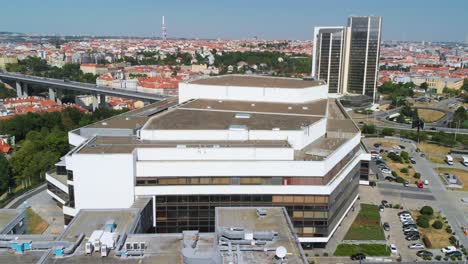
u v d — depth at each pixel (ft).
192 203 369.09
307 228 383.86
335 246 406.41
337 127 519.19
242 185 370.73
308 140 439.63
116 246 239.30
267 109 539.29
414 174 623.77
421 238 433.07
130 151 368.89
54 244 241.55
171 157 375.25
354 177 476.95
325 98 644.69
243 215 291.38
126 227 274.16
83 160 351.46
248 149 377.71
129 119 515.50
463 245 418.51
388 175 617.21
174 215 370.12
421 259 390.83
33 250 239.30
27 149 597.11
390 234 437.99
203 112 511.40
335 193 396.57
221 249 239.71
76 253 234.79
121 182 357.00
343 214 447.83
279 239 256.52
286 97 589.32
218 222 278.87
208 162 364.58
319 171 370.94
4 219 289.94
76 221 280.10
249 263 228.02
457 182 589.73
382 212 492.95
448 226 459.73
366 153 568.00
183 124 446.60
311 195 375.25
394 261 384.88
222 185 368.68
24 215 302.86
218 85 604.08
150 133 415.85
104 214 292.20
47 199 513.45
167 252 239.50
